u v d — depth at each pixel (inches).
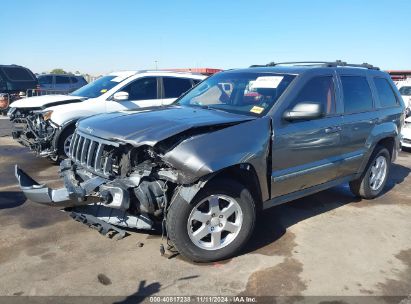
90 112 291.7
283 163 163.3
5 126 516.7
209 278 136.6
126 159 145.6
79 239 163.0
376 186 231.3
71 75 945.5
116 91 313.3
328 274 142.1
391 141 237.0
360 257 156.2
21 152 340.8
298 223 189.2
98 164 151.9
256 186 155.9
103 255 149.9
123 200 135.7
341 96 194.2
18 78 780.6
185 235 140.5
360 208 214.7
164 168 142.8
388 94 234.4
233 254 151.8
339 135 189.0
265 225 185.5
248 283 134.4
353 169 207.8
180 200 137.6
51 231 170.4
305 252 158.7
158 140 135.4
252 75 190.1
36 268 139.3
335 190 247.3
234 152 141.9
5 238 162.6
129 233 168.9
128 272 138.5
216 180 143.8
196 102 194.4
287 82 173.9
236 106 175.2
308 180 179.0
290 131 163.3
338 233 178.9
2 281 130.4
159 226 158.9
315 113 156.3
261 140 151.9
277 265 147.3
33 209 196.2
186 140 138.4
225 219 147.8
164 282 133.2
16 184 239.3
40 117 287.9
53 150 280.1
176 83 345.1
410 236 178.9
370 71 224.7
